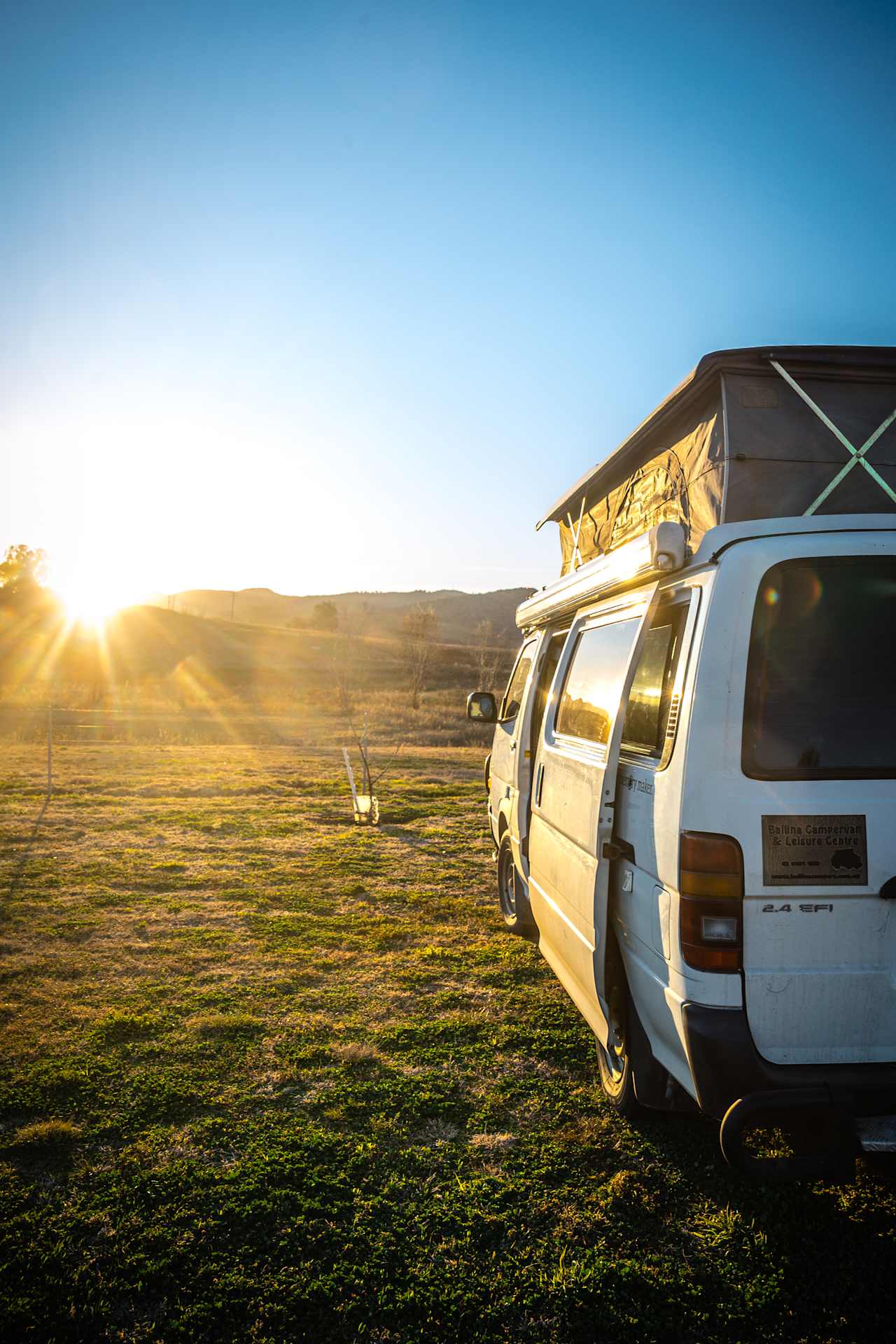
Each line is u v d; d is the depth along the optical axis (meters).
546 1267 2.75
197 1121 3.66
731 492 3.50
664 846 2.83
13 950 5.90
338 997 5.09
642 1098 3.39
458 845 9.62
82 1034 4.55
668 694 3.07
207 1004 4.98
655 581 3.45
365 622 125.31
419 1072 4.14
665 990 2.82
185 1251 2.81
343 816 11.46
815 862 2.61
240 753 19.39
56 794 12.80
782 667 2.73
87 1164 3.33
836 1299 2.60
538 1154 3.41
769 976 2.59
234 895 7.35
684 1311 2.55
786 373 3.51
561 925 4.09
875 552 2.80
